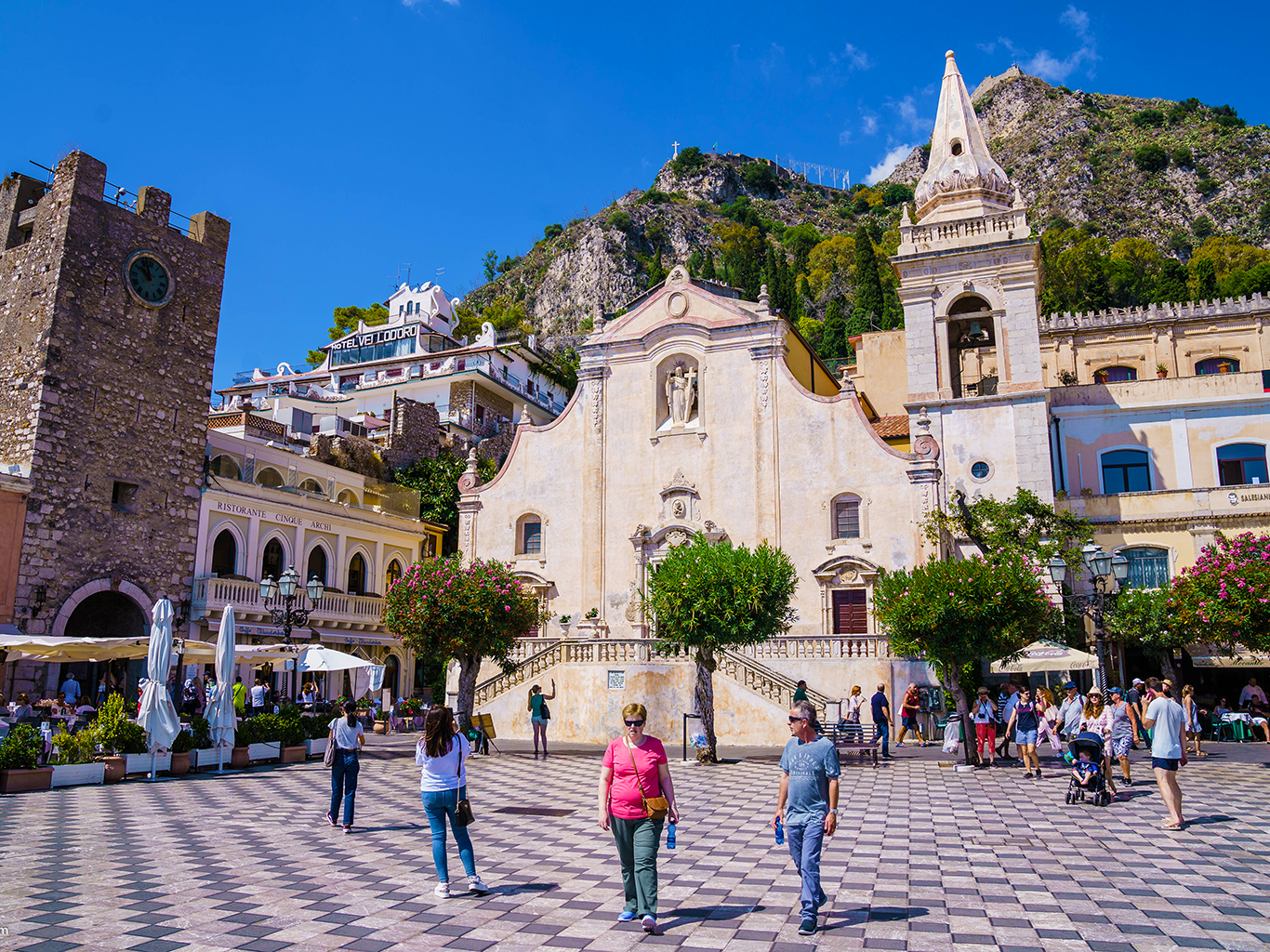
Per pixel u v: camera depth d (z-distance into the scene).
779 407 39.47
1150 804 17.23
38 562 33.12
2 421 34.91
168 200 40.12
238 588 39.44
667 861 12.70
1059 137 187.75
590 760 27.03
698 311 42.00
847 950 8.48
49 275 35.56
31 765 20.28
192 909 9.98
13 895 10.55
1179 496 40.03
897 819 15.97
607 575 40.59
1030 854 12.76
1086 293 91.25
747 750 29.58
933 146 44.38
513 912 9.88
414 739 34.34
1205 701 36.88
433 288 99.56
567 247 175.12
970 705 33.84
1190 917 9.50
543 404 78.94
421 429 60.19
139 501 36.88
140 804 18.08
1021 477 37.38
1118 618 34.00
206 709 25.36
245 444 43.78
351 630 45.50
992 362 50.16
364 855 13.02
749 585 27.02
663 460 40.78
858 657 31.56
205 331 40.84
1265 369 46.16
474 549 43.12
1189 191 159.38
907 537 36.47
